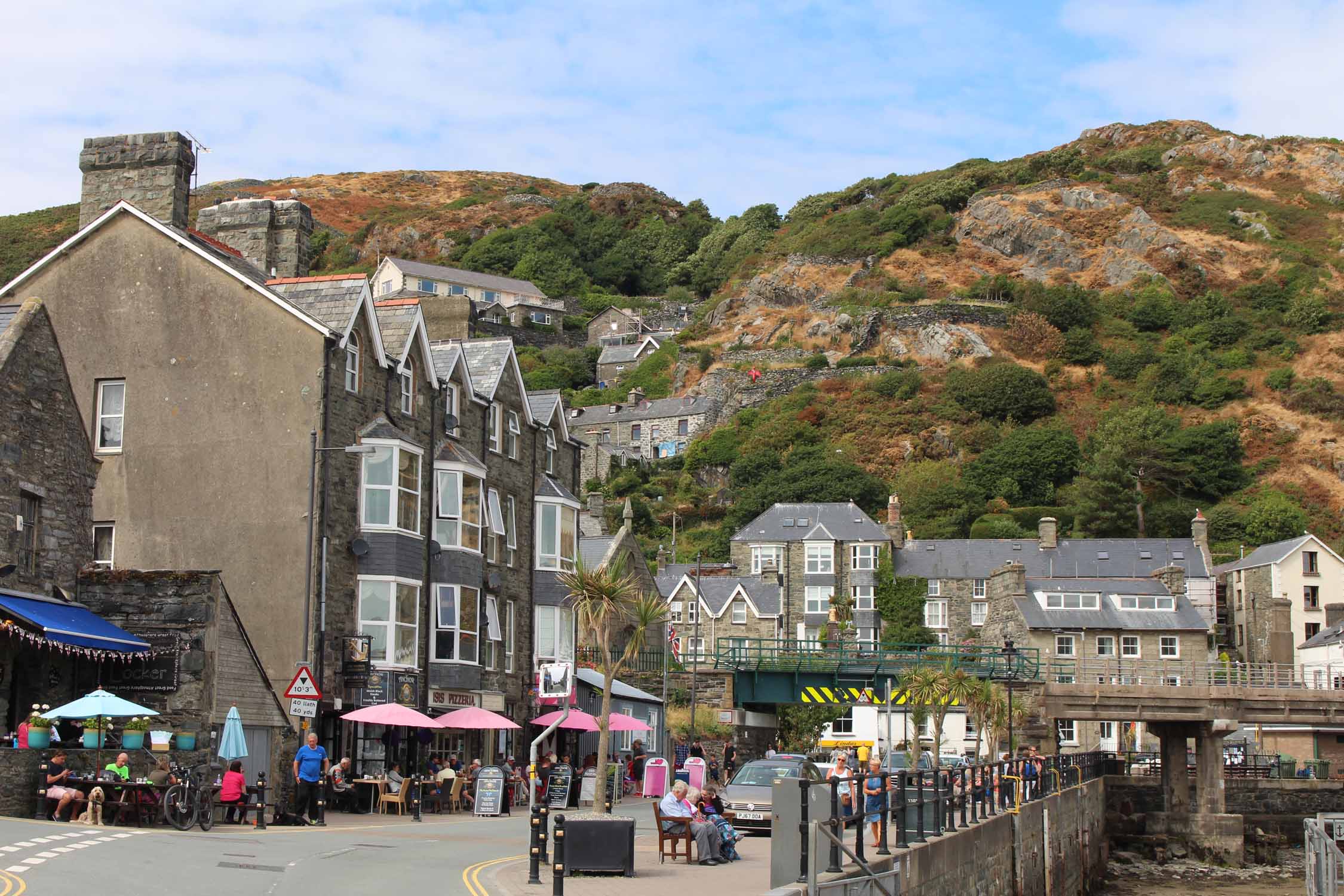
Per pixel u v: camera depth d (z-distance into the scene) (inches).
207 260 1578.5
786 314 6929.1
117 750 1136.8
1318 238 7317.9
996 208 7440.9
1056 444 5364.2
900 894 882.8
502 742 1911.9
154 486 1558.8
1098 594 3629.4
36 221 7283.5
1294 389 5954.7
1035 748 2305.6
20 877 724.0
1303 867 2404.0
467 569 1760.6
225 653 1298.0
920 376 6102.4
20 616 1154.0
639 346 7244.1
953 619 4202.8
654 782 1433.3
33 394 1269.7
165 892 716.0
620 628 2336.4
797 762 1455.5
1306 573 4116.6
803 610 4288.9
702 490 5689.0
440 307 2122.3
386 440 1604.3
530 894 800.3
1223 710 2420.0
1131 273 6934.1
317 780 1229.1
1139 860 2447.1
